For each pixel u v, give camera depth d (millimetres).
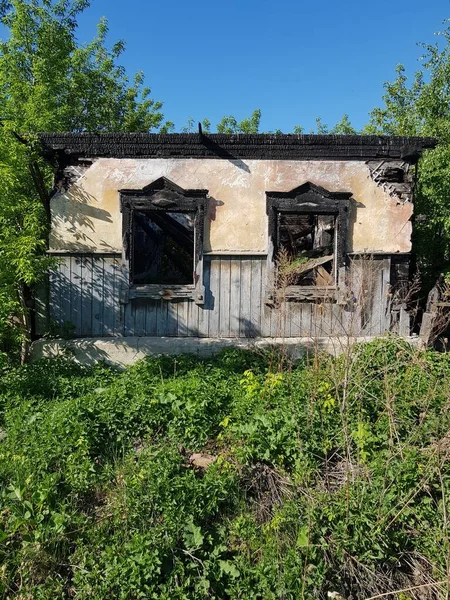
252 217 8461
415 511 4309
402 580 4012
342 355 6184
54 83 11922
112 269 8383
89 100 16203
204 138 8242
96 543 4020
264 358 7320
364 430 4832
